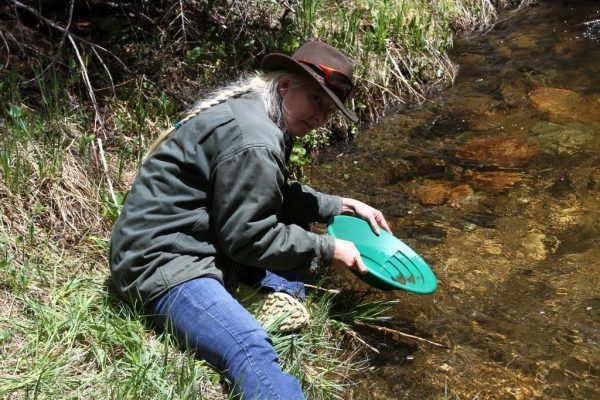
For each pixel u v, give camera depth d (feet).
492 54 22.31
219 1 16.92
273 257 8.69
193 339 8.53
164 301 8.70
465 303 11.18
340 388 9.34
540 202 13.91
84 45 14.75
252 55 16.44
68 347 8.65
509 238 12.78
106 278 10.02
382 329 10.59
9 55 13.24
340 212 10.87
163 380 8.25
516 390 9.43
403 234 13.01
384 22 19.35
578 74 20.27
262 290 9.92
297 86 8.87
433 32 21.85
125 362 8.52
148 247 8.76
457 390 9.46
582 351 10.07
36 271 9.82
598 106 18.10
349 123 17.13
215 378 8.46
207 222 8.87
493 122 17.69
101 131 13.08
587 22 24.39
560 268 11.89
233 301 8.65
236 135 8.54
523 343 10.28
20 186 10.98
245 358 8.25
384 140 17.03
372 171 15.57
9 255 10.00
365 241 11.16
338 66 8.88
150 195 8.89
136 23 15.99
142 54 15.34
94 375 8.29
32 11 13.74
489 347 10.23
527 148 16.16
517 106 18.47
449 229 13.15
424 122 17.90
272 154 8.52
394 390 9.48
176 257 8.82
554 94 18.97
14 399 7.83
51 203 11.09
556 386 9.47
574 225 13.07
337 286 11.48
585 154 15.67
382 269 10.85
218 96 9.06
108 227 11.30
